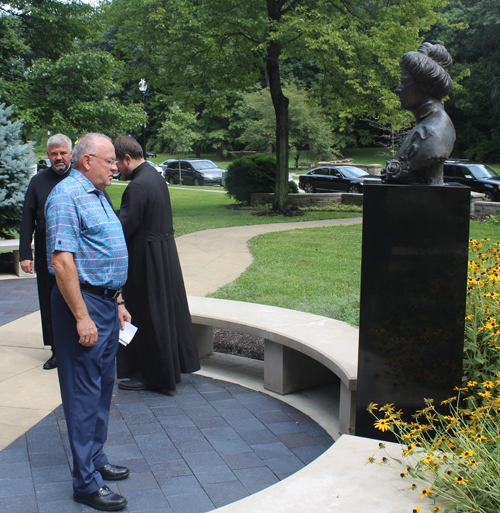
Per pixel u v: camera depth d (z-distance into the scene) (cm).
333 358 345
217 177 2978
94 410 256
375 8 1536
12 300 660
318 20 1427
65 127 1594
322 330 405
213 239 1145
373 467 225
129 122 1594
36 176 421
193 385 420
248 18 1508
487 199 1739
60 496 261
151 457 304
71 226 242
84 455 251
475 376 302
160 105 5466
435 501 200
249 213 1650
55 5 1567
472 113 4519
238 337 530
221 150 5800
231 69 1634
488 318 328
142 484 276
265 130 3844
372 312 281
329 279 759
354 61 1457
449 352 278
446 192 266
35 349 470
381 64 1478
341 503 200
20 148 877
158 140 6347
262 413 372
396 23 1436
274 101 1611
